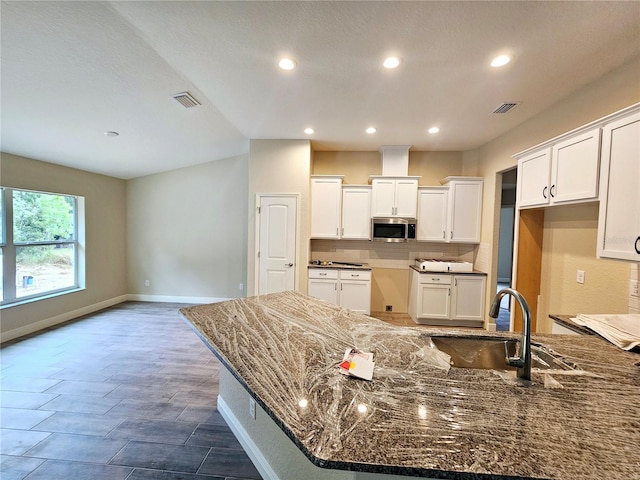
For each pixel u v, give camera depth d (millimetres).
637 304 2004
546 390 1012
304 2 1625
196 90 2750
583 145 1895
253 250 4273
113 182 5113
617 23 1736
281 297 2322
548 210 2758
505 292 1241
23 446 1886
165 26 1833
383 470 685
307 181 4176
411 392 986
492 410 889
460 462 689
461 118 3289
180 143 4102
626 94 2150
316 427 807
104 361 3062
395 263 4852
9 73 2256
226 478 1689
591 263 2334
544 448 731
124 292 5398
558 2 1585
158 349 3369
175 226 5336
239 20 1778
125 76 2447
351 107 3033
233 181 5172
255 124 3572
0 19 1768
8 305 3607
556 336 1601
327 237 4496
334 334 1535
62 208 4352
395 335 1539
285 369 1146
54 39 1963
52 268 4219
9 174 3566
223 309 1949
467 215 4316
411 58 2146
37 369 2879
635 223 1569
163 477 1685
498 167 3939
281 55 2139
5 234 3611
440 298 4188
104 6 1702
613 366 1220
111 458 1808
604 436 779
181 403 2373
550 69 2256
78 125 3182
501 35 1867
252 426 1807
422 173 4781
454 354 1564
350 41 1964
